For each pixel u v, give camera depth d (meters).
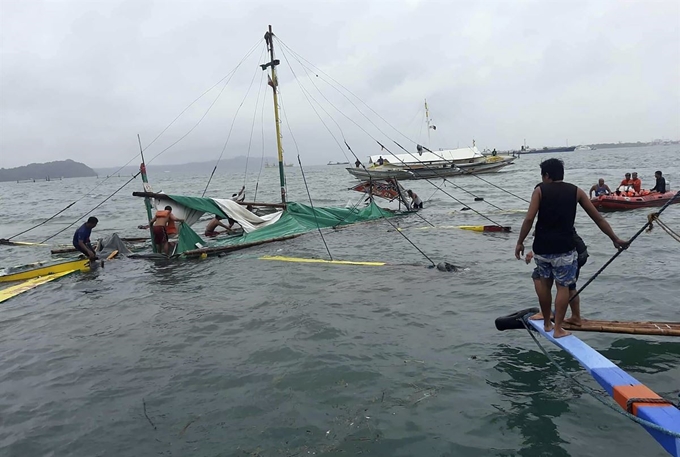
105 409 5.41
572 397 5.08
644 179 36.66
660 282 8.66
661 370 5.48
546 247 5.50
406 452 4.31
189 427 4.94
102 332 8.05
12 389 6.05
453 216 21.70
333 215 20.25
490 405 4.99
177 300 9.73
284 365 6.21
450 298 8.69
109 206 39.88
